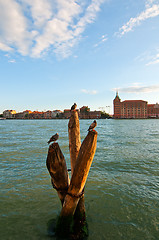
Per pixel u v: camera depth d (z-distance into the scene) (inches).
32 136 948.6
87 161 106.8
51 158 110.4
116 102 7204.7
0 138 837.2
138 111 7003.0
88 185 233.0
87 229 134.1
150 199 191.2
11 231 135.3
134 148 528.4
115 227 140.6
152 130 1441.9
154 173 284.4
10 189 220.4
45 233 132.1
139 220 151.2
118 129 1612.9
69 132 132.7
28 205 178.1
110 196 198.7
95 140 107.0
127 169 307.3
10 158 397.7
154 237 129.3
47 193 208.1
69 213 120.1
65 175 119.2
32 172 293.1
